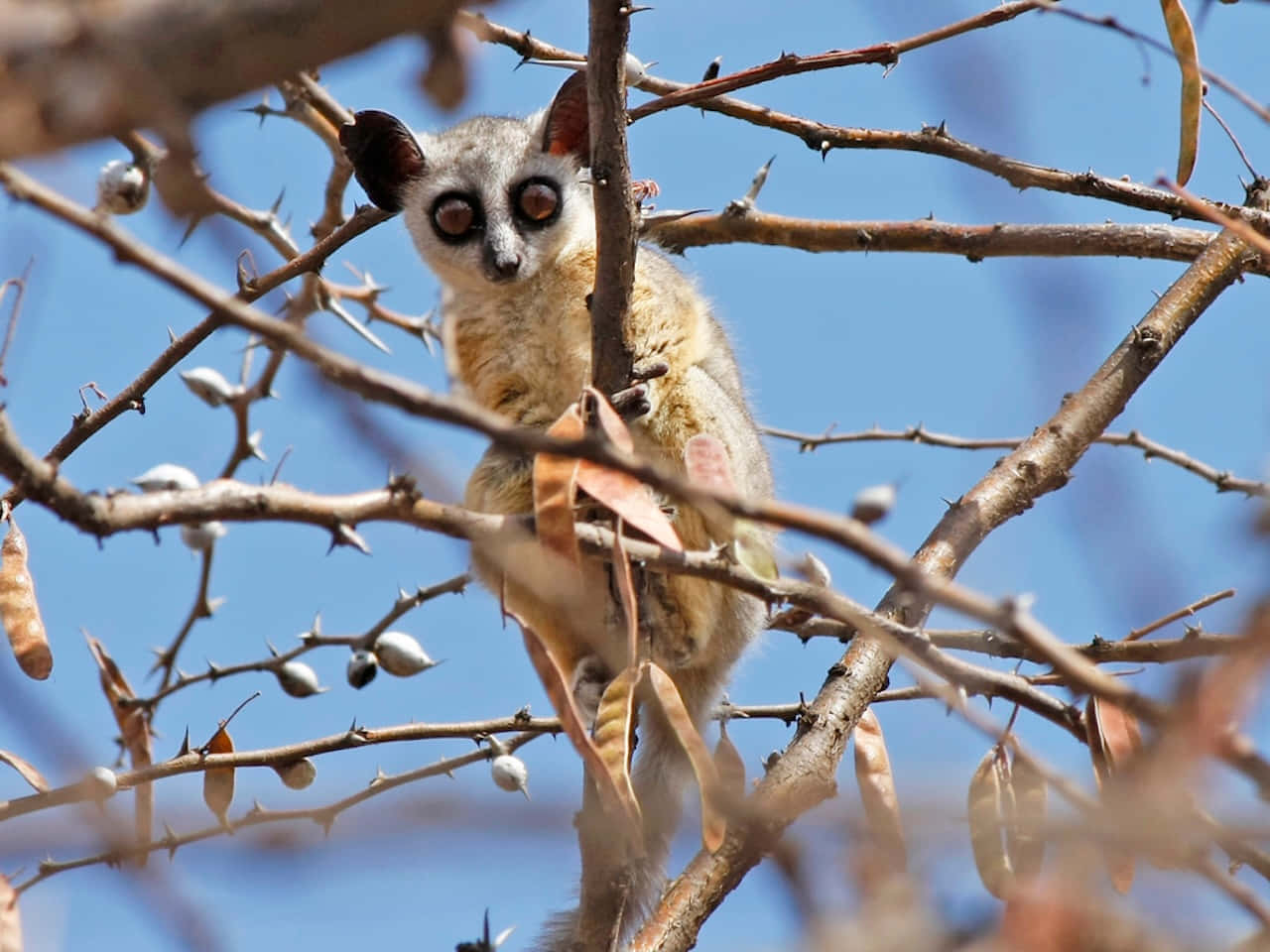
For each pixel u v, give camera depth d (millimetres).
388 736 10117
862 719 8445
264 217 11477
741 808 5395
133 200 9070
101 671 9570
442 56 5305
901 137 12211
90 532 6094
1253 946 5012
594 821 6992
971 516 10508
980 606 5324
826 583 9820
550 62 11500
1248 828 4844
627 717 7273
